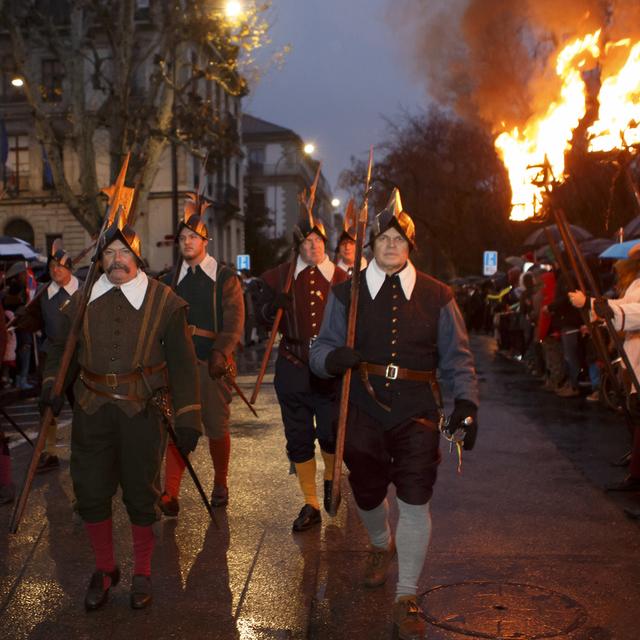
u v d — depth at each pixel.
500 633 3.74
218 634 3.80
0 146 29.97
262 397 11.36
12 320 11.41
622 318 5.61
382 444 4.04
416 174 36.59
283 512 5.67
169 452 5.50
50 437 7.22
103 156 36.81
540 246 19.44
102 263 4.20
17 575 4.56
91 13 21.89
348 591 4.28
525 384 13.06
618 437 8.28
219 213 45.28
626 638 3.70
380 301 4.07
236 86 21.27
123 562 4.78
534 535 5.12
